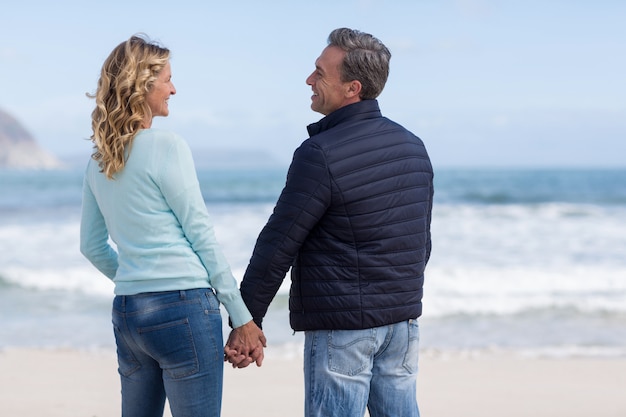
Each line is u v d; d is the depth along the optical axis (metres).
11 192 41.78
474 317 10.13
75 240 17.78
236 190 44.56
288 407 5.67
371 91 3.05
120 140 2.83
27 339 8.67
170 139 2.87
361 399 3.01
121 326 2.89
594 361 7.53
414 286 3.07
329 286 2.92
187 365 2.85
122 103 2.84
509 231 19.78
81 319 9.86
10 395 5.96
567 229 20.19
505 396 6.09
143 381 3.04
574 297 11.31
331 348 2.96
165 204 2.86
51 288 11.96
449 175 74.00
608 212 25.19
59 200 35.31
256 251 2.98
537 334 9.11
